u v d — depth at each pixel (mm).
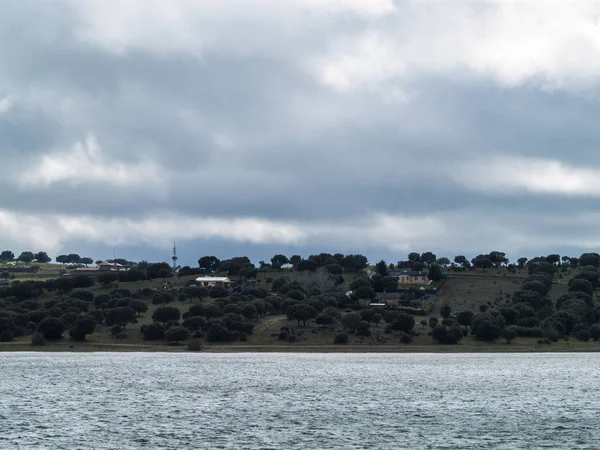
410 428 115125
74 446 100062
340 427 115812
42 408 134000
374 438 106812
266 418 124562
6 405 137375
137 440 104375
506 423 120375
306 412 132125
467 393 163875
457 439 106375
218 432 110875
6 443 101375
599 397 156375
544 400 151000
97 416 125250
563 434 110750
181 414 128625
